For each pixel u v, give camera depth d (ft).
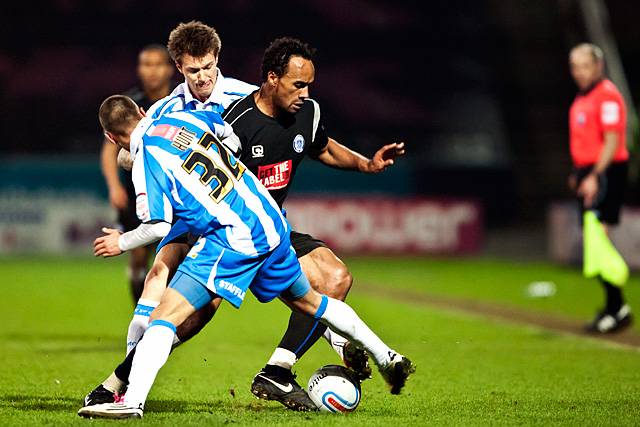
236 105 69.05
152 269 67.51
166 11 342.64
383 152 74.79
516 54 327.67
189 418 62.95
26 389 77.56
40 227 255.50
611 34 312.71
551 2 325.21
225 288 61.57
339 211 250.57
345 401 66.85
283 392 68.03
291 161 70.33
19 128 323.98
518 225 296.71
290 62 66.03
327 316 64.90
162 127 62.75
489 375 86.89
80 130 328.29
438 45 352.28
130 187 106.32
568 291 169.89
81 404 70.49
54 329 122.93
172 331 60.85
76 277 202.49
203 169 61.77
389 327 124.88
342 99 344.28
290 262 63.82
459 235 251.80
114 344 108.47
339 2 349.41
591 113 118.42
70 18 339.98
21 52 337.31
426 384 81.76
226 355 100.48
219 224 61.52
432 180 286.87
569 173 308.81
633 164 215.31
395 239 252.01
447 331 121.08
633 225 206.90
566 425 62.64
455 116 348.79
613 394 76.33
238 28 344.49
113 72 337.11
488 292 170.09
